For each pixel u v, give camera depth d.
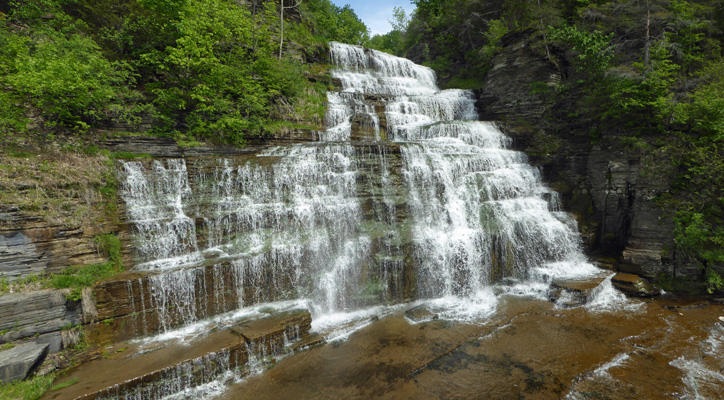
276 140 18.45
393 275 13.49
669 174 15.57
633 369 9.47
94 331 9.52
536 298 14.23
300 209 13.74
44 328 8.95
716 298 14.01
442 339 10.97
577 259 17.50
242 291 11.62
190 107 17.77
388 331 11.51
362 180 15.57
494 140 21.86
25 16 15.60
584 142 20.70
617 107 18.11
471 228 15.72
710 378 9.08
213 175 13.85
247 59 21.00
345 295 13.09
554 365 9.63
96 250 10.92
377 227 14.71
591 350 10.40
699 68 19.33
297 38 28.41
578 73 22.66
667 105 16.16
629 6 20.31
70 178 11.20
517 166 20.02
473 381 8.94
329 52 29.86
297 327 10.77
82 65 13.20
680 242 14.61
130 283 9.90
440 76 37.00
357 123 20.97
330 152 16.02
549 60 23.77
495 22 31.64
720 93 15.50
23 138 12.02
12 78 11.91
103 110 14.57
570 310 13.12
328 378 9.12
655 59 18.53
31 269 9.65
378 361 9.83
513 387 8.70
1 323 8.51
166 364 8.52
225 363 9.20
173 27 18.41
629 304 13.71
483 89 28.11
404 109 24.52
